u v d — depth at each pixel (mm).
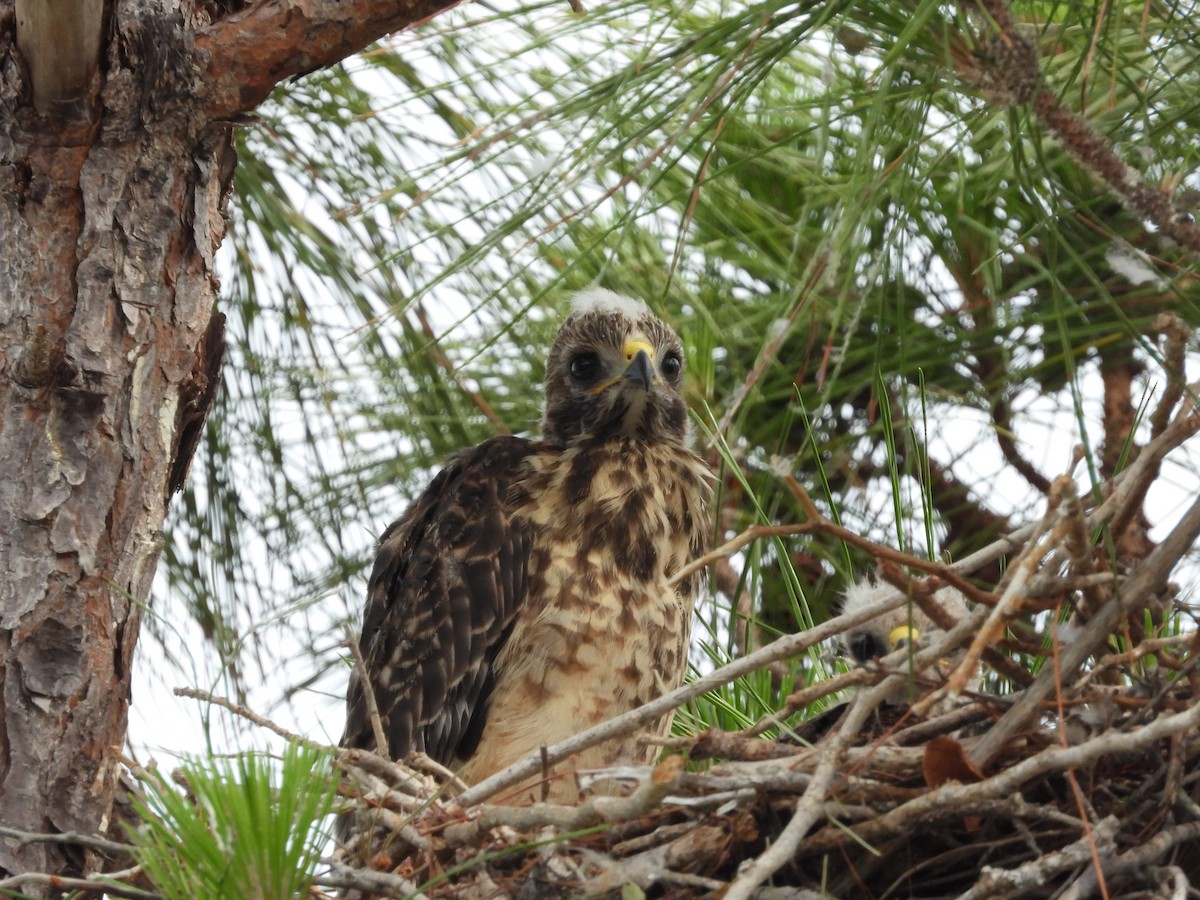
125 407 7391
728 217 9719
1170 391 7758
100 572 7301
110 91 7324
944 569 6605
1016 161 7336
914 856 7055
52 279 7312
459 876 7281
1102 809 6930
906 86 8234
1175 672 7141
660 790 6371
